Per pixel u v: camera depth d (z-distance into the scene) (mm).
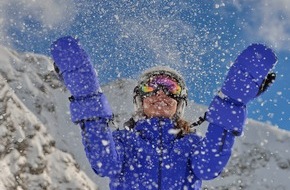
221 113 1862
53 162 49969
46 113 61000
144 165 1947
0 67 65875
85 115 1903
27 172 45188
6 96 53156
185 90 2137
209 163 1891
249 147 72125
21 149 47250
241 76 1824
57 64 1913
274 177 66500
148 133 1996
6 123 48781
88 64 1915
